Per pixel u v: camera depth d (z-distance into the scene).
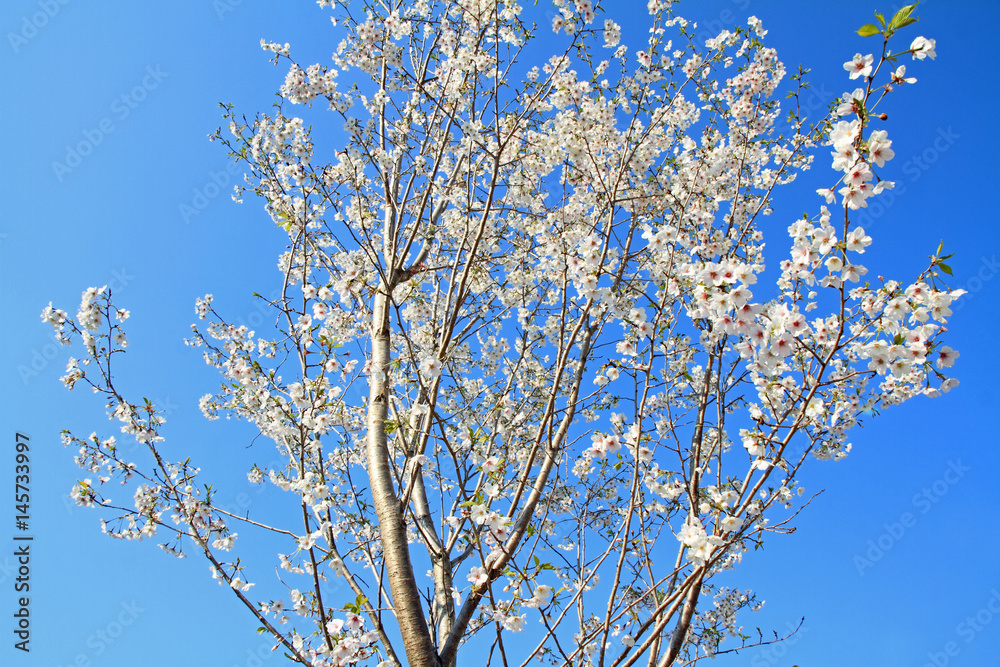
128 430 4.46
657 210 5.01
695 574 3.15
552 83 4.88
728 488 3.83
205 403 5.63
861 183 2.71
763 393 3.33
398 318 3.72
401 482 4.14
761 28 5.27
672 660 3.65
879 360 2.95
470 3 4.92
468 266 4.32
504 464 3.85
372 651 3.96
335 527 4.22
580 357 4.32
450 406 5.95
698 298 3.14
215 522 4.55
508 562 3.58
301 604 4.61
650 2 5.12
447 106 5.18
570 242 4.60
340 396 4.39
